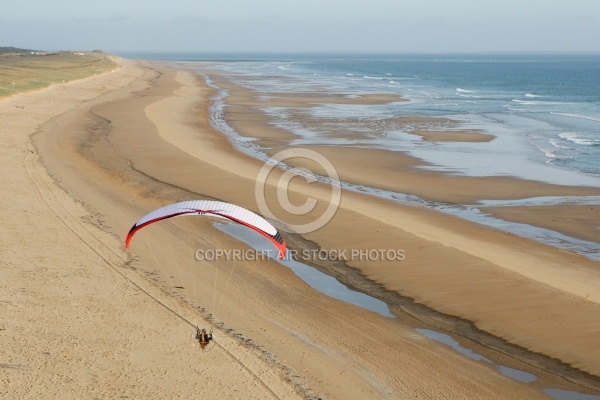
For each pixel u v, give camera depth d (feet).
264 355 55.11
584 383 52.39
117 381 49.19
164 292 67.41
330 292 70.54
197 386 49.29
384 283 72.38
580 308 63.72
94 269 72.13
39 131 163.32
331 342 58.65
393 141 168.25
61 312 60.23
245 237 88.48
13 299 61.98
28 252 75.36
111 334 56.70
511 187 119.96
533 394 50.90
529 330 60.44
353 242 84.79
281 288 71.36
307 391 49.75
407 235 85.97
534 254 82.23
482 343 58.85
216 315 63.05
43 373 49.37
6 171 116.47
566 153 153.99
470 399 49.96
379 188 118.21
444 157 147.23
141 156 138.21
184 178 119.44
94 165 128.77
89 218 91.66
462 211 104.01
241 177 119.24
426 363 55.21
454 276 72.59
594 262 80.38
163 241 84.43
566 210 105.09
